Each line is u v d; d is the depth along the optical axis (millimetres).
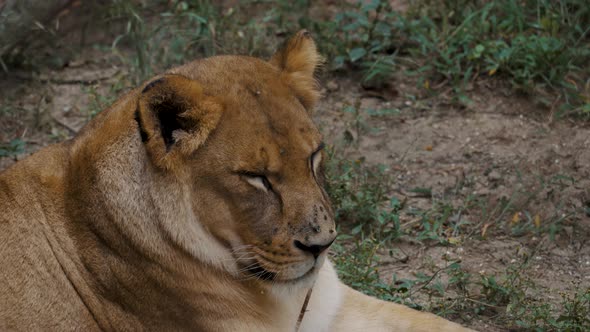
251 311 8148
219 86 7609
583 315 9570
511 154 12656
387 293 10172
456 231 11406
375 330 9266
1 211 8328
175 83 7223
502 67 13711
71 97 14250
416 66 14164
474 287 10445
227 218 7586
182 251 7715
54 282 8172
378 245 10828
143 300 8000
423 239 11344
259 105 7559
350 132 13039
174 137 7438
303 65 8266
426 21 14383
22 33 14031
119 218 7824
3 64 13797
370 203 11617
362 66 14289
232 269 7910
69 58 14844
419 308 10031
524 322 9609
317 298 9008
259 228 7539
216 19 14914
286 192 7480
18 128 13688
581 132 12836
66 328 8172
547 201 11852
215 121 7371
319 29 14609
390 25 14648
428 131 13172
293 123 7582
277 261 7566
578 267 10883
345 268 10453
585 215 11648
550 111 13234
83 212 8039
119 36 14422
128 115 7910
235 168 7410
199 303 7961
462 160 12664
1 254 8211
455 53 14133
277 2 15422
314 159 7730
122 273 7977
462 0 14805
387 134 13180
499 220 11625
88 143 8086
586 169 12266
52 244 8172
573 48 13773
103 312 8156
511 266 10680
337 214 11719
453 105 13562
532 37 13875
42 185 8250
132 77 14312
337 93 13992
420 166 12633
